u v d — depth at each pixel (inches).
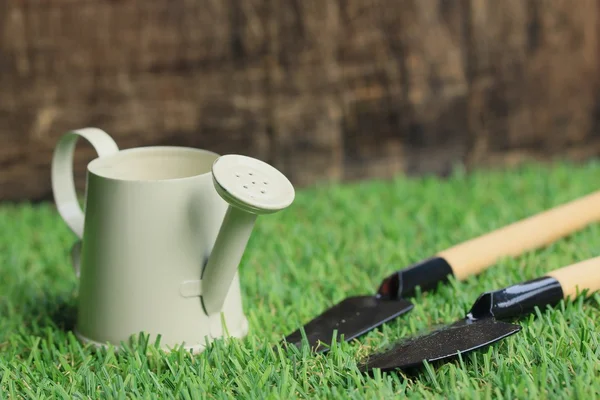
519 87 42.8
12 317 32.3
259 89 41.3
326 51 41.3
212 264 29.2
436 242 35.8
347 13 41.1
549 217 34.4
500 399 27.5
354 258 35.0
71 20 40.3
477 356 29.0
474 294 32.2
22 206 40.9
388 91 41.8
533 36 42.4
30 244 37.2
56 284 34.3
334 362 29.3
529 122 43.4
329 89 41.5
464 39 41.9
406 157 42.5
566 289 30.8
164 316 29.5
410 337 30.0
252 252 35.4
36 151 41.1
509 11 42.0
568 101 43.6
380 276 33.7
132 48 40.7
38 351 30.3
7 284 34.4
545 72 42.9
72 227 31.3
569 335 29.6
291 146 41.8
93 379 28.8
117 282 29.5
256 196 28.0
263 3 40.8
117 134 41.1
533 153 43.8
